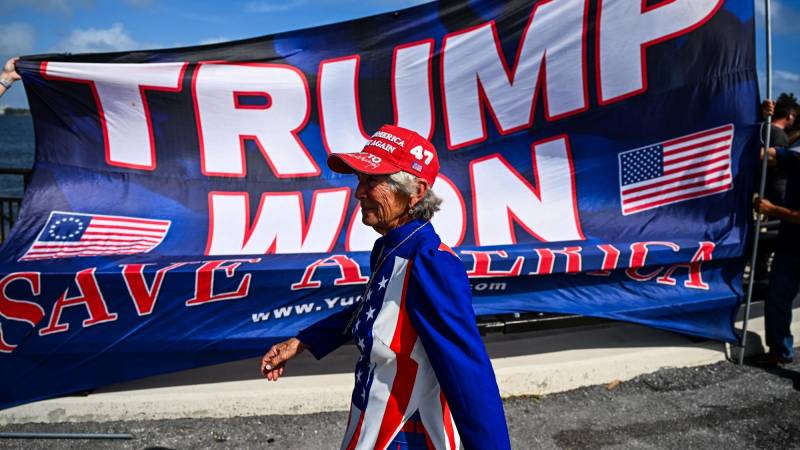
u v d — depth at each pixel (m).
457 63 4.52
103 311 3.58
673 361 4.59
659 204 4.68
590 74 4.58
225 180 4.34
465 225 4.48
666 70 4.58
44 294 3.50
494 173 4.60
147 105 4.21
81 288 3.52
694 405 4.08
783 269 4.50
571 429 3.78
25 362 3.58
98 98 4.11
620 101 4.61
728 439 3.67
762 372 4.58
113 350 3.63
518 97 4.58
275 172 4.42
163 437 3.59
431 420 1.79
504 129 4.61
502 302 4.21
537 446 3.59
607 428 3.79
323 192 4.45
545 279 4.27
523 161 4.62
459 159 4.58
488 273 4.01
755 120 4.57
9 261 3.62
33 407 3.66
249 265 3.74
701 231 4.64
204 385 3.93
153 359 3.72
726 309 4.60
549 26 4.53
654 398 4.18
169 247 4.05
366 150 1.88
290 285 3.75
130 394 3.79
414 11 4.46
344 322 2.18
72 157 4.12
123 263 3.68
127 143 4.20
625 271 4.41
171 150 4.28
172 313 3.65
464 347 1.62
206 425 3.74
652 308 4.43
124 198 4.16
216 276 3.64
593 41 4.55
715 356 4.70
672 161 4.66
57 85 4.02
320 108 4.46
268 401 3.86
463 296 1.67
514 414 3.97
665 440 3.65
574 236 4.52
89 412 3.71
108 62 4.12
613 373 4.41
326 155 4.49
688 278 4.54
